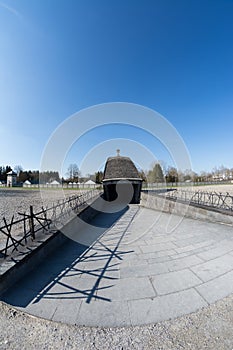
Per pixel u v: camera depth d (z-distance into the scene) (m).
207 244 5.62
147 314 2.82
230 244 5.54
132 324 2.64
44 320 2.72
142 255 5.04
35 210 13.30
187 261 4.55
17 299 3.19
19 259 3.89
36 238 5.03
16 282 3.70
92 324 2.65
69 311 2.91
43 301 3.14
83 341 2.37
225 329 2.50
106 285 3.61
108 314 2.84
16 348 2.27
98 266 4.44
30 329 2.56
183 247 5.48
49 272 4.15
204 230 7.06
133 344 2.31
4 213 12.27
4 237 6.69
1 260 3.83
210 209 8.26
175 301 3.10
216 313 2.79
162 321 2.68
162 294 3.30
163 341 2.35
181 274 3.95
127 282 3.71
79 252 5.36
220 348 2.22
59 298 3.22
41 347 2.28
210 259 4.61
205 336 2.40
